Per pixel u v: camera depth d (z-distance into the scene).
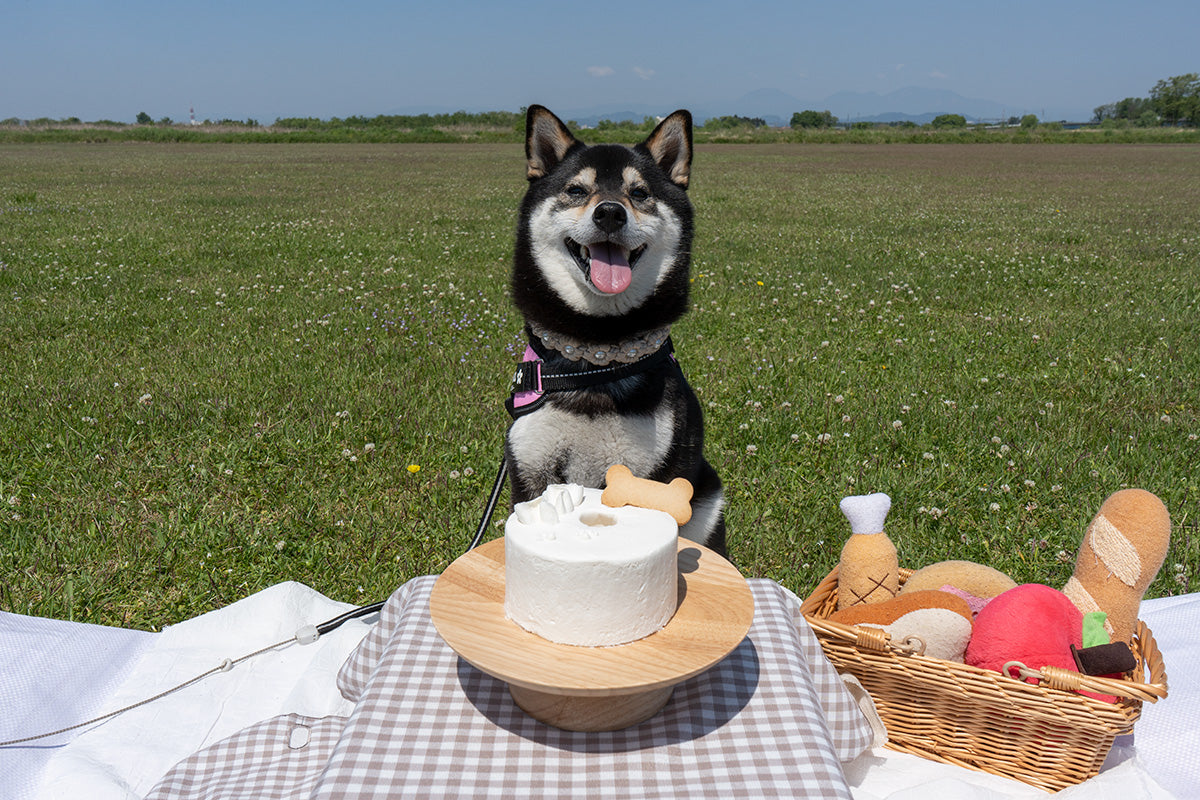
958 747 2.25
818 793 1.52
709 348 7.09
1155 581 3.60
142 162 33.34
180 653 2.84
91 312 7.95
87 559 3.71
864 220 16.16
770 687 1.84
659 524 1.70
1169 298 8.84
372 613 3.01
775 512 4.32
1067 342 7.25
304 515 4.18
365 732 1.65
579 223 2.83
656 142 3.39
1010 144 63.69
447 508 4.27
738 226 15.17
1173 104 110.00
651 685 1.47
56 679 2.67
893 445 5.07
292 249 11.88
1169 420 5.34
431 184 23.55
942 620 2.22
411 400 5.65
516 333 7.51
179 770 2.11
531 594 1.60
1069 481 4.55
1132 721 1.99
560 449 2.88
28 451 4.71
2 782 2.21
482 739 1.66
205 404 5.39
